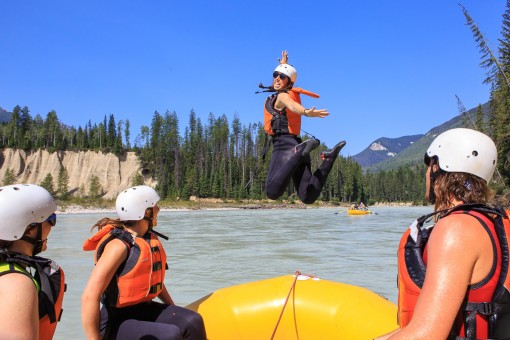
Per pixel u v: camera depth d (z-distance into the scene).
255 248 14.55
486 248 1.59
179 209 75.56
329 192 101.06
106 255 3.30
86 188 97.31
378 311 3.50
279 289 3.79
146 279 3.44
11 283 2.01
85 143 107.81
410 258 1.86
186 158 102.75
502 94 29.77
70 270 10.17
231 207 80.81
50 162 100.50
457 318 1.63
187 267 10.61
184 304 7.06
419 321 1.54
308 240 17.28
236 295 3.84
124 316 3.46
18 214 2.24
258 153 102.44
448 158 1.83
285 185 3.04
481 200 1.76
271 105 3.19
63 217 45.94
